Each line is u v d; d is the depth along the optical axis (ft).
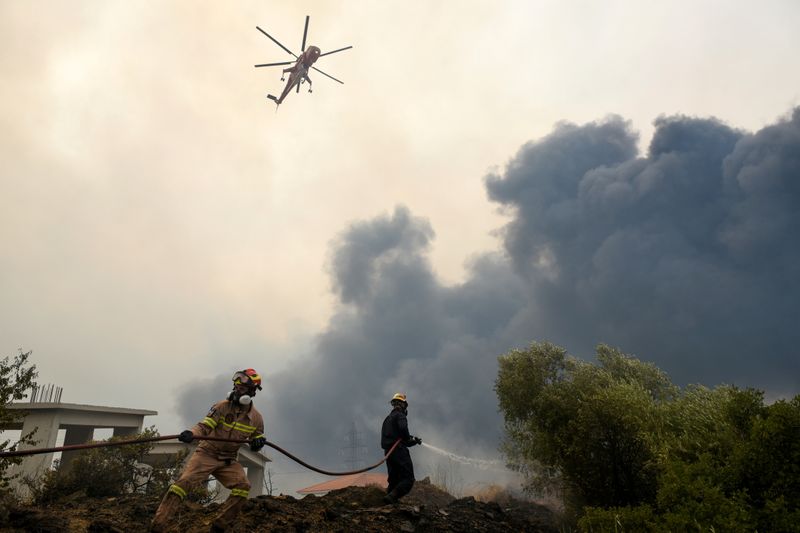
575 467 28.71
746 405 23.52
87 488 29.68
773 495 19.42
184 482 16.56
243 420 18.19
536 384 32.58
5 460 26.78
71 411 59.21
